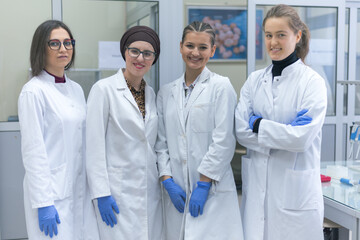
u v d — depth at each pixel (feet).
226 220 5.60
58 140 5.15
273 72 5.52
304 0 8.75
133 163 5.58
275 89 5.43
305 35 5.44
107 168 5.54
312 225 5.17
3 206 7.47
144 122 5.73
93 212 5.61
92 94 5.52
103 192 5.34
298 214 5.16
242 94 5.82
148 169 5.73
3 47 7.20
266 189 5.37
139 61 5.49
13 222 7.54
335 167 7.09
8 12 7.13
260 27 8.53
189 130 5.69
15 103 7.37
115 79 5.71
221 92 5.67
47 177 4.91
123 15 7.50
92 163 5.39
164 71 7.77
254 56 8.39
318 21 9.05
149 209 5.77
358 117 10.85
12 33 7.19
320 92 5.09
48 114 5.12
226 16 8.11
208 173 5.45
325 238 6.96
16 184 7.50
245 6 8.17
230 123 5.57
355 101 10.88
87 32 7.39
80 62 7.42
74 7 7.29
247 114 5.59
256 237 5.40
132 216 5.56
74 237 5.32
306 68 5.35
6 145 7.39
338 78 9.35
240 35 8.24
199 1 7.88
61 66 5.29
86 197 5.61
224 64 8.27
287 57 5.27
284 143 4.97
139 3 7.54
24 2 7.14
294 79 5.30
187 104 5.75
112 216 5.43
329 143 9.53
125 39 5.62
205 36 5.53
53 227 4.90
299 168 5.24
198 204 5.47
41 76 5.29
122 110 5.53
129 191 5.59
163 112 6.09
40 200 4.81
